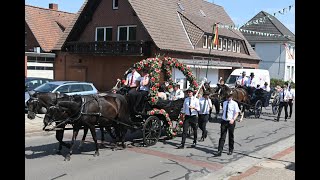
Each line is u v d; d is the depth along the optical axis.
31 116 9.45
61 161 9.27
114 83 29.52
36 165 8.78
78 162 9.23
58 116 9.40
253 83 19.64
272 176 7.97
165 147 11.48
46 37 36.28
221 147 10.57
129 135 13.22
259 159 10.23
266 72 27.47
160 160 9.76
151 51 27.14
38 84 19.23
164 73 13.02
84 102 9.71
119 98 10.76
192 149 11.30
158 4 30.81
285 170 8.59
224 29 37.66
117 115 10.62
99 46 29.09
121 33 29.48
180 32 30.39
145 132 11.50
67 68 32.25
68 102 9.40
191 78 13.43
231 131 10.58
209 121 18.05
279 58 49.19
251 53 41.84
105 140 12.43
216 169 9.05
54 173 8.12
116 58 29.31
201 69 32.31
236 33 40.25
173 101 12.34
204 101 12.51
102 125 10.38
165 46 26.94
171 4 32.72
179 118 12.55
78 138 12.68
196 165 9.37
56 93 9.83
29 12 37.47
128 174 8.27
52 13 40.06
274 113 21.64
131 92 11.25
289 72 51.00
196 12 36.47
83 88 17.34
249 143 12.66
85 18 30.88
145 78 11.80
